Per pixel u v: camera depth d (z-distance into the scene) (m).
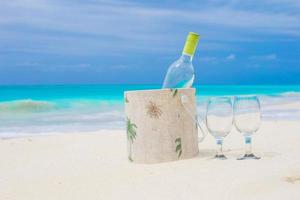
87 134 2.77
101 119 4.85
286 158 1.71
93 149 2.19
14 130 4.02
